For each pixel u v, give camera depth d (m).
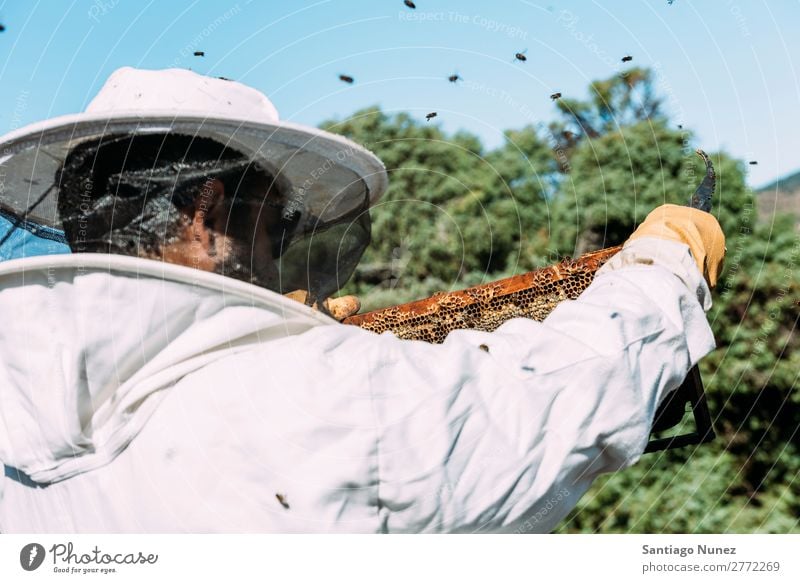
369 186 1.30
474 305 1.40
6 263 0.96
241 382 0.94
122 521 0.97
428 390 0.94
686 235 1.09
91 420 0.98
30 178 1.19
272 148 1.12
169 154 1.02
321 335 0.97
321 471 0.91
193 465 0.93
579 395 0.96
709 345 1.03
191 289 0.96
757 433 4.24
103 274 0.94
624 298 1.01
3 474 1.15
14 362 0.99
